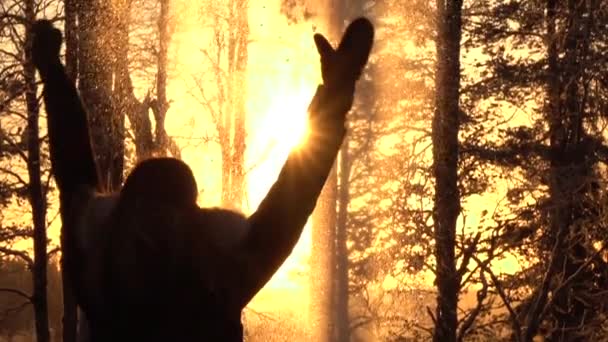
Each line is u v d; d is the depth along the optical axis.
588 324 21.66
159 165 2.72
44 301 24.94
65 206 2.84
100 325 2.67
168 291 2.59
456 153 21.20
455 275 20.66
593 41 21.42
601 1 21.41
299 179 2.53
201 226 2.62
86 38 18.28
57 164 2.88
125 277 2.62
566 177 20.95
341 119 2.57
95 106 16.84
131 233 2.65
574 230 20.92
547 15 21.55
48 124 2.92
